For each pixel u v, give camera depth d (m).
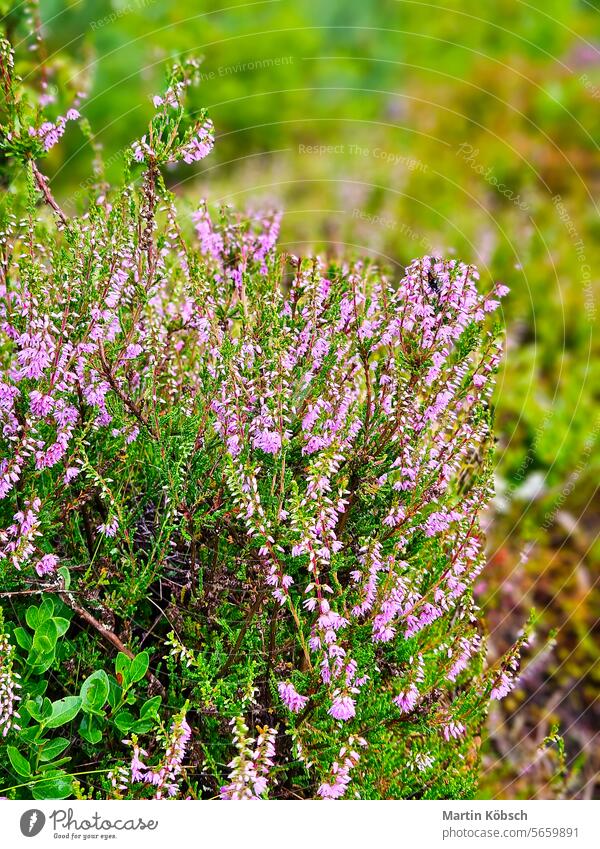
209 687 0.63
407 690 0.65
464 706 0.69
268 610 0.68
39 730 0.63
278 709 0.65
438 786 0.71
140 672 0.64
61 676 0.68
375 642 0.66
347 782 0.64
